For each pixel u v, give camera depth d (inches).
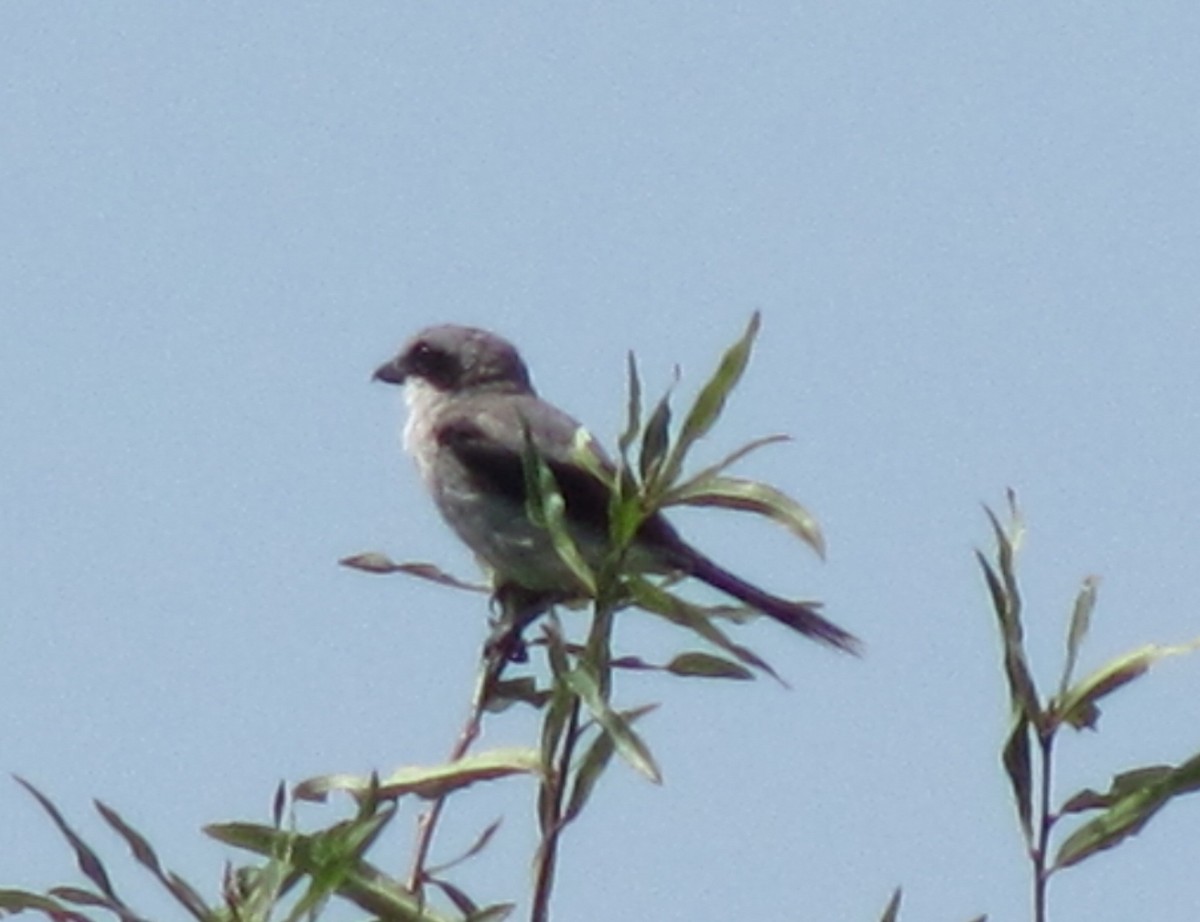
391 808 356.5
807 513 386.9
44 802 347.3
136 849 349.7
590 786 368.8
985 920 332.8
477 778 376.8
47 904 346.6
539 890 362.0
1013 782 341.1
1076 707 340.2
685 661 392.8
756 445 389.1
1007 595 343.6
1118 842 336.8
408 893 362.6
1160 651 342.0
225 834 364.2
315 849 353.7
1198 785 339.0
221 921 348.2
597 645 379.2
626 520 385.4
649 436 387.5
